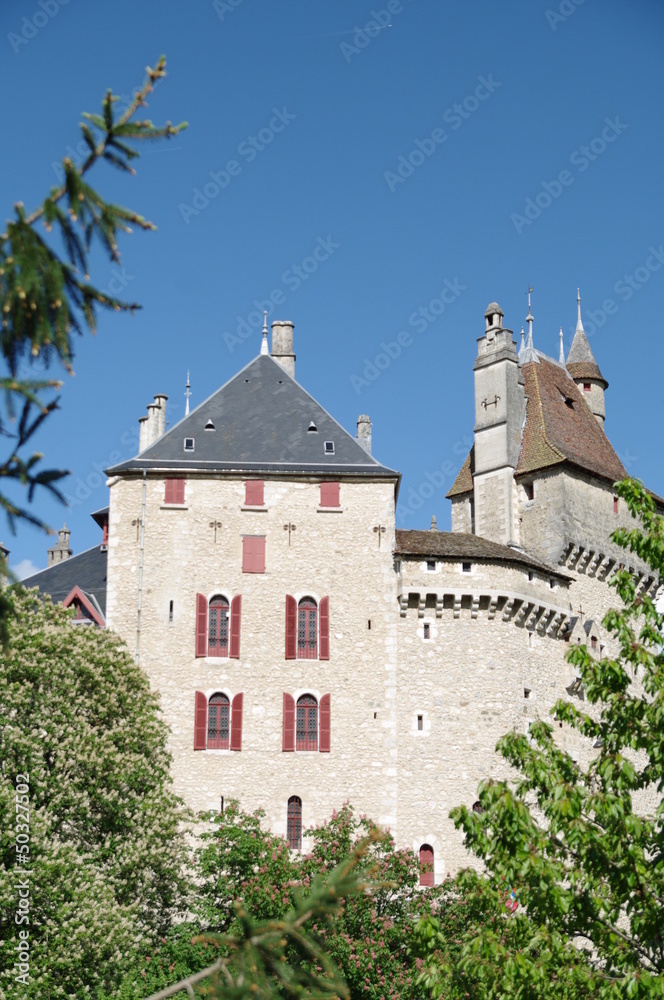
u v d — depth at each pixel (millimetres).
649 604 23375
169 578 45344
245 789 43219
